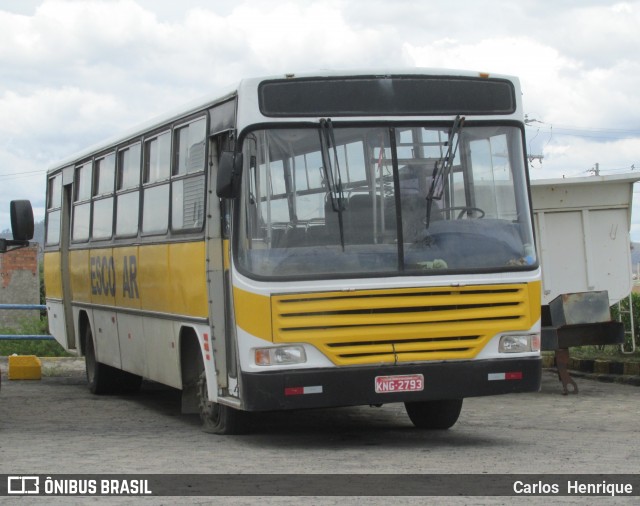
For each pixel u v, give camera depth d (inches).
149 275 552.7
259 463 395.9
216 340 456.8
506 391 433.7
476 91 449.1
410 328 423.2
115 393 693.9
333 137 431.5
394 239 428.8
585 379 755.4
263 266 418.3
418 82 442.3
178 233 506.3
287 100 430.6
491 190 444.8
